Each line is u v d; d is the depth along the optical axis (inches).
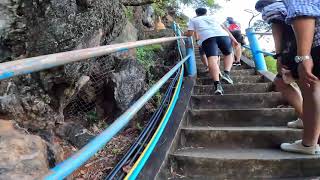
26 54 133.9
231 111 169.5
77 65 145.8
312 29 100.4
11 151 84.1
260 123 165.9
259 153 132.2
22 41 132.5
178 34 346.0
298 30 100.6
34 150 89.0
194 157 127.0
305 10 98.5
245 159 122.8
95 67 188.1
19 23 130.6
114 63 208.7
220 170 124.1
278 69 127.8
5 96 126.6
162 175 121.0
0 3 127.7
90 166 148.8
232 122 168.7
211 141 146.6
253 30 259.1
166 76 130.1
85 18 140.3
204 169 125.6
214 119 170.6
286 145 131.4
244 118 167.8
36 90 137.2
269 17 123.0
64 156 148.5
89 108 194.1
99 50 68.1
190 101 190.9
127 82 201.6
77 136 165.2
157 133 137.1
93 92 192.5
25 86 134.3
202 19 216.5
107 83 196.9
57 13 131.7
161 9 554.9
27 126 134.0
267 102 187.3
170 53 317.1
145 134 156.0
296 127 145.0
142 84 214.2
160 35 385.1
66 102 161.8
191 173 126.5
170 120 157.1
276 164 121.3
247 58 307.0
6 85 128.0
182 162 128.2
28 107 133.6
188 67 239.9
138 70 213.0
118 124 74.5
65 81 145.0
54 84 144.1
